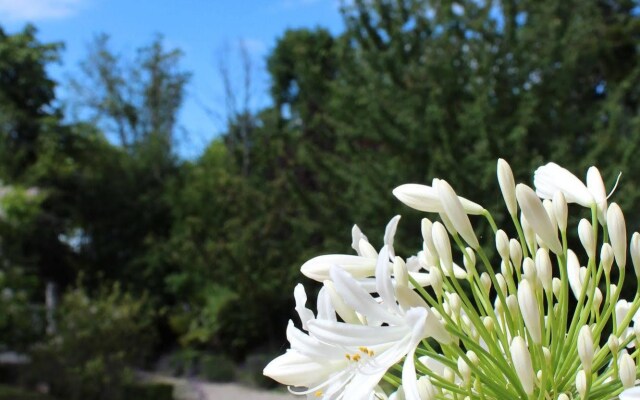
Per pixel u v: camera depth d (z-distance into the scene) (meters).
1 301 16.55
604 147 13.29
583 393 1.64
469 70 14.70
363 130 15.45
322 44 28.62
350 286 1.67
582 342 1.63
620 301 2.07
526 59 14.54
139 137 40.03
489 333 1.86
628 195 12.41
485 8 14.64
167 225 29.00
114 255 28.08
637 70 15.05
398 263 1.74
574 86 15.30
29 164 27.39
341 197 16.78
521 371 1.62
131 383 16.84
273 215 21.64
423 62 15.20
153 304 25.34
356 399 1.61
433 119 14.04
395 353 1.66
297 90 30.14
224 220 23.44
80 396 15.93
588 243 1.88
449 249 1.88
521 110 13.74
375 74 15.27
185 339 22.95
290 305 22.72
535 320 1.67
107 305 16.56
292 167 22.31
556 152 13.35
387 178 14.51
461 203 1.92
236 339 22.56
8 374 17.56
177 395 19.02
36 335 16.72
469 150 14.16
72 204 27.69
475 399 1.75
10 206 18.47
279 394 19.12
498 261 12.19
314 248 18.88
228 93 26.11
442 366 2.06
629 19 22.08
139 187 29.47
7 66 27.47
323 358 1.76
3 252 18.02
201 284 24.80
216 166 26.89
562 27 14.59
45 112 28.75
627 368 1.61
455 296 1.88
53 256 27.08
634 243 1.80
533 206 1.79
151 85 39.62
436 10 15.22
